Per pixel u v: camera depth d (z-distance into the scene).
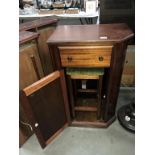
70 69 1.16
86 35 1.04
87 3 1.76
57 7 1.84
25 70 1.15
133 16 1.47
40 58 1.31
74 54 1.02
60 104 1.26
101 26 1.22
